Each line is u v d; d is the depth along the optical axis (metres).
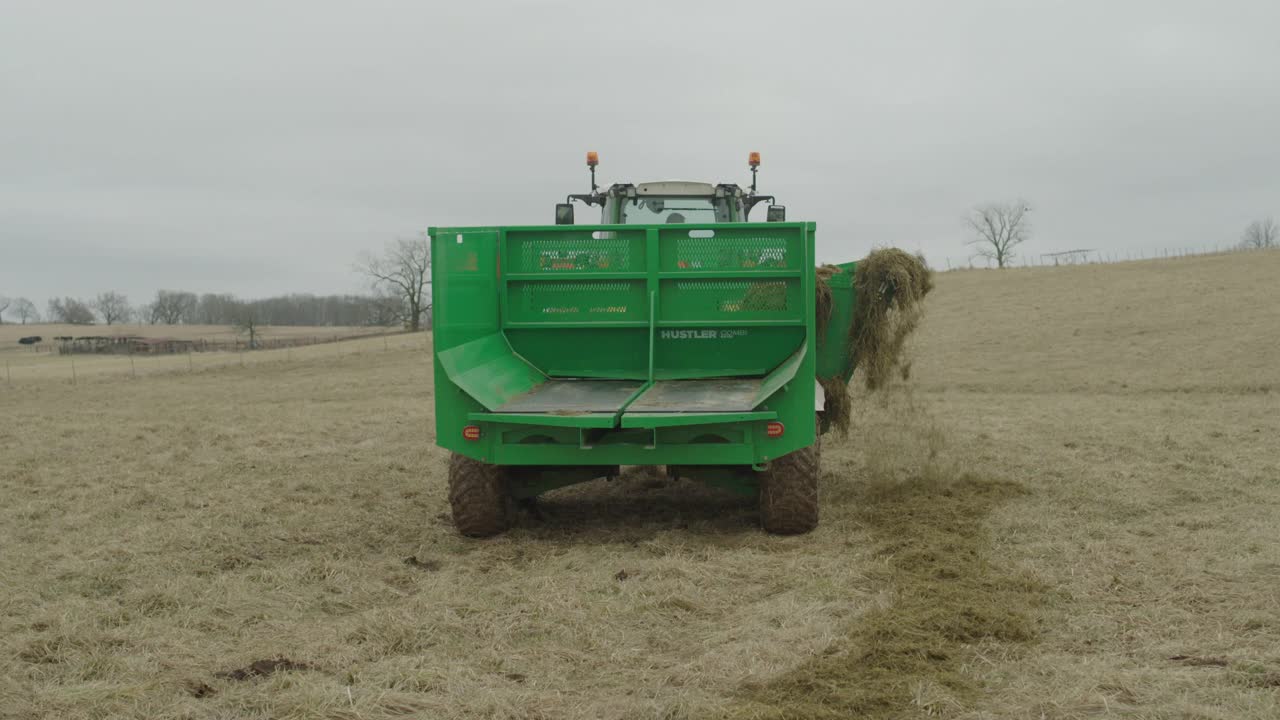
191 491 9.35
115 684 4.22
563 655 4.62
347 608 5.55
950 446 11.24
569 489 9.23
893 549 6.49
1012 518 7.36
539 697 4.07
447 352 6.70
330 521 7.90
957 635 4.73
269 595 5.70
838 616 5.11
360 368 35.47
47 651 4.66
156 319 123.31
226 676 4.36
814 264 7.00
